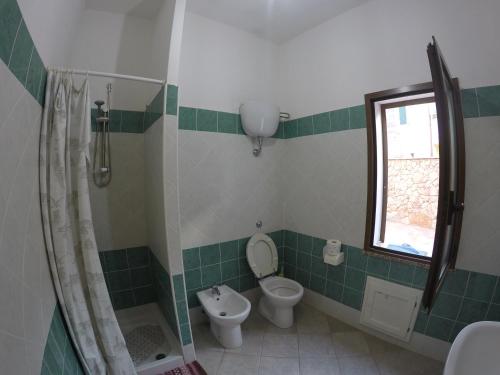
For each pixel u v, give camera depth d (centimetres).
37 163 92
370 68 174
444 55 141
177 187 146
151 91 167
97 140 175
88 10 168
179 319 155
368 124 176
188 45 186
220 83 202
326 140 204
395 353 167
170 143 141
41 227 94
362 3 176
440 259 98
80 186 118
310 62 212
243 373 153
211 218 204
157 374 149
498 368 79
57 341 89
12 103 63
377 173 180
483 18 129
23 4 69
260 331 192
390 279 174
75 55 164
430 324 158
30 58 80
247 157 220
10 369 51
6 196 58
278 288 216
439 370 151
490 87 129
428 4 146
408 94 160
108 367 126
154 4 167
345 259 198
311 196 219
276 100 238
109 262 187
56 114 105
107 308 126
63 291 103
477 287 140
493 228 133
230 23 203
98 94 173
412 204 199
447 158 94
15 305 58
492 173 132
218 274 210
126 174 187
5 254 55
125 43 179
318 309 220
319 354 168
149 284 202
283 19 197
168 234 146
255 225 229
